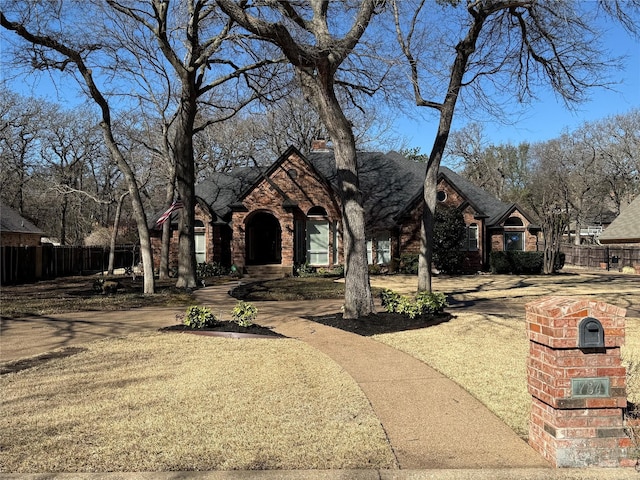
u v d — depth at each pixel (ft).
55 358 28.50
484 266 95.66
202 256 95.45
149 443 15.96
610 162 183.73
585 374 13.99
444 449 15.31
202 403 19.99
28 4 50.26
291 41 36.29
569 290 63.62
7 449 15.56
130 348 30.99
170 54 60.23
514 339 32.42
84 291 66.28
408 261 89.51
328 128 40.91
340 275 87.35
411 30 47.44
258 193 91.35
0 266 79.46
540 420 14.92
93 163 165.37
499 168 214.48
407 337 33.35
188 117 66.64
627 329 35.86
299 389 21.84
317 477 13.26
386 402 20.03
